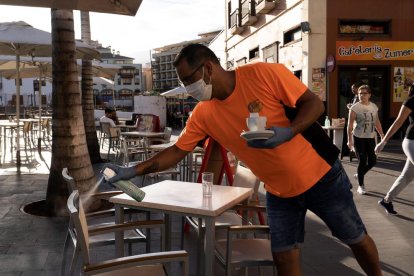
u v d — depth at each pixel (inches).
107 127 482.0
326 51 573.3
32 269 149.6
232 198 120.1
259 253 113.7
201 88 85.4
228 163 191.6
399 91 585.9
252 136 72.9
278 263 98.4
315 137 90.3
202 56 83.9
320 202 93.0
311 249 171.0
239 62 1000.2
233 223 147.6
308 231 194.7
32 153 500.1
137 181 309.6
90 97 414.9
